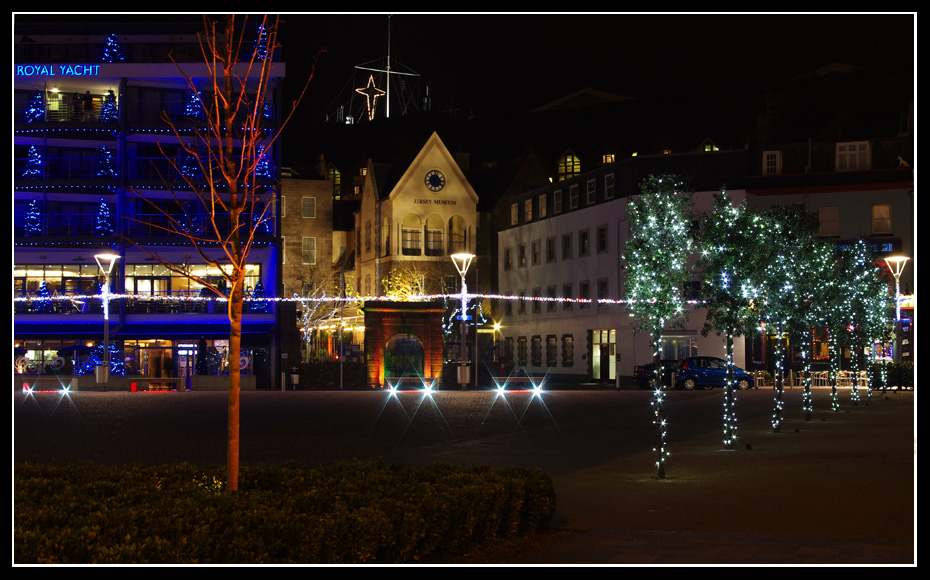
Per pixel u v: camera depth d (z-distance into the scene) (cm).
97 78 6047
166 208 6162
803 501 1269
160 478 1134
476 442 2269
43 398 4453
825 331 3484
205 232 6019
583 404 3906
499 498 1006
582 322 7194
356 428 2717
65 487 1032
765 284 2316
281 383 5819
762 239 2248
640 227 1978
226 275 1045
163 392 5191
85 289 6128
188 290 6141
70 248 6069
